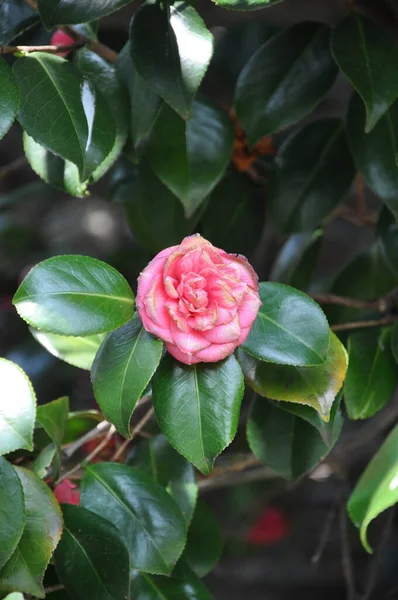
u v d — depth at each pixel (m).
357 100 1.53
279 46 1.54
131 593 1.45
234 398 1.33
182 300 1.30
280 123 1.53
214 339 1.30
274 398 1.39
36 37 1.65
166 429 1.33
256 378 1.40
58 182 1.48
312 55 1.53
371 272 1.67
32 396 1.31
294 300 1.36
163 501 1.42
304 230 1.61
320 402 1.39
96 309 1.34
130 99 1.49
